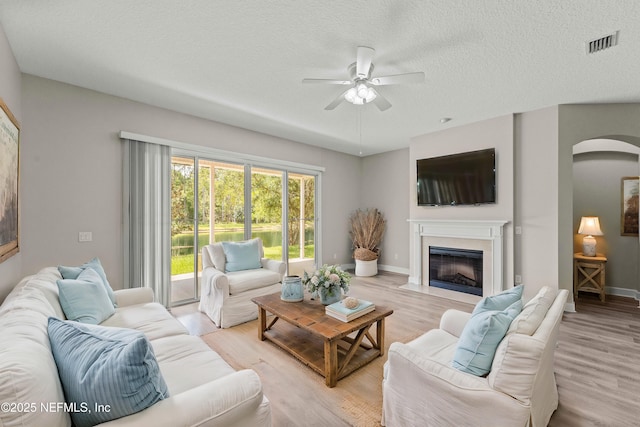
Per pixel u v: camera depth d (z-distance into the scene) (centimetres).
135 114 336
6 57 215
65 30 208
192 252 392
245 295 319
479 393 123
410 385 147
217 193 419
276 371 219
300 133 468
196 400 102
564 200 346
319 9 187
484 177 398
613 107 336
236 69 265
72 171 296
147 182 342
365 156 643
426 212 471
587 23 198
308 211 550
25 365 82
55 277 206
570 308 342
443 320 204
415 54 238
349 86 297
